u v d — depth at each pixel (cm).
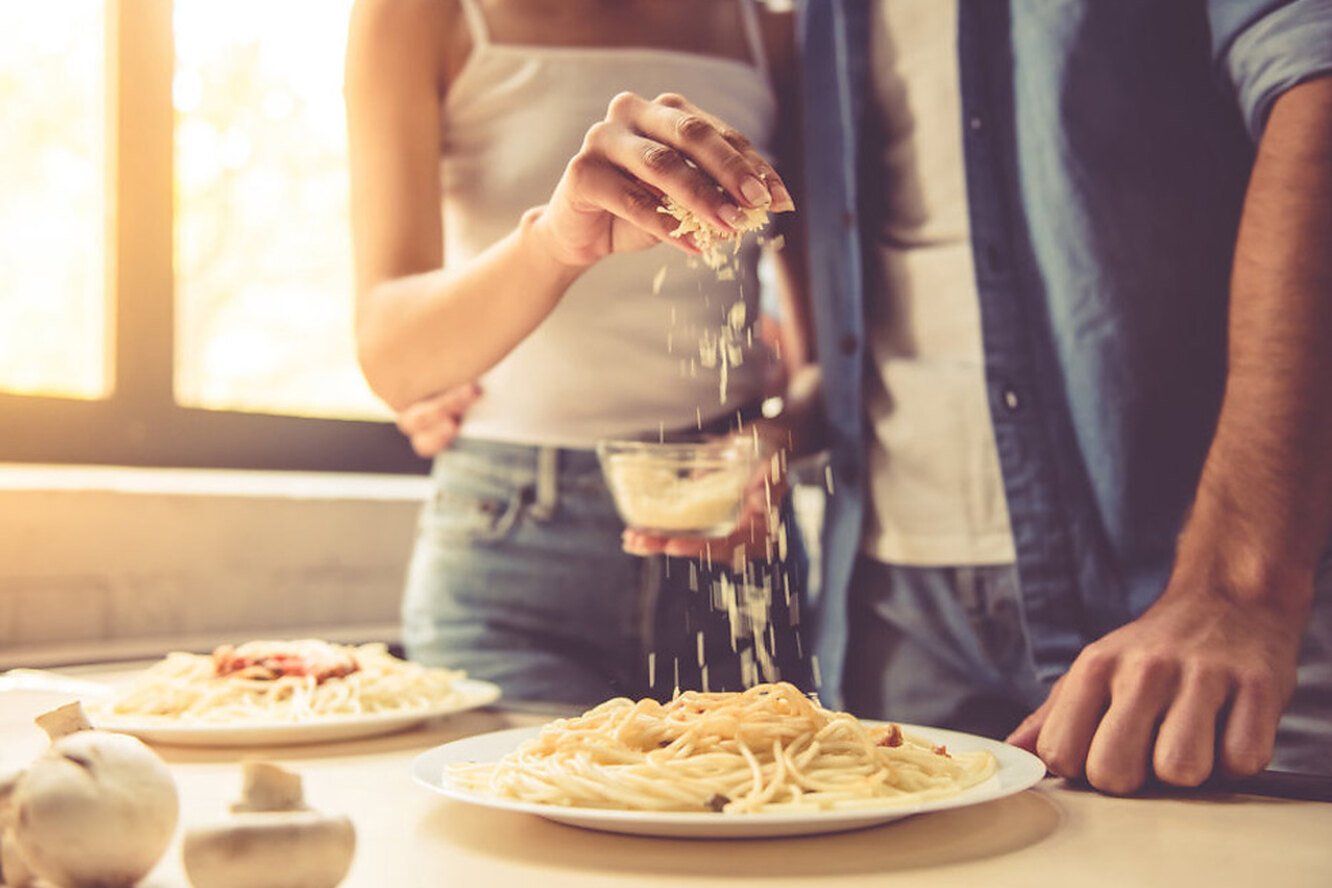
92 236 225
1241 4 114
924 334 148
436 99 147
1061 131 135
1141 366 134
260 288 254
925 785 79
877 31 150
